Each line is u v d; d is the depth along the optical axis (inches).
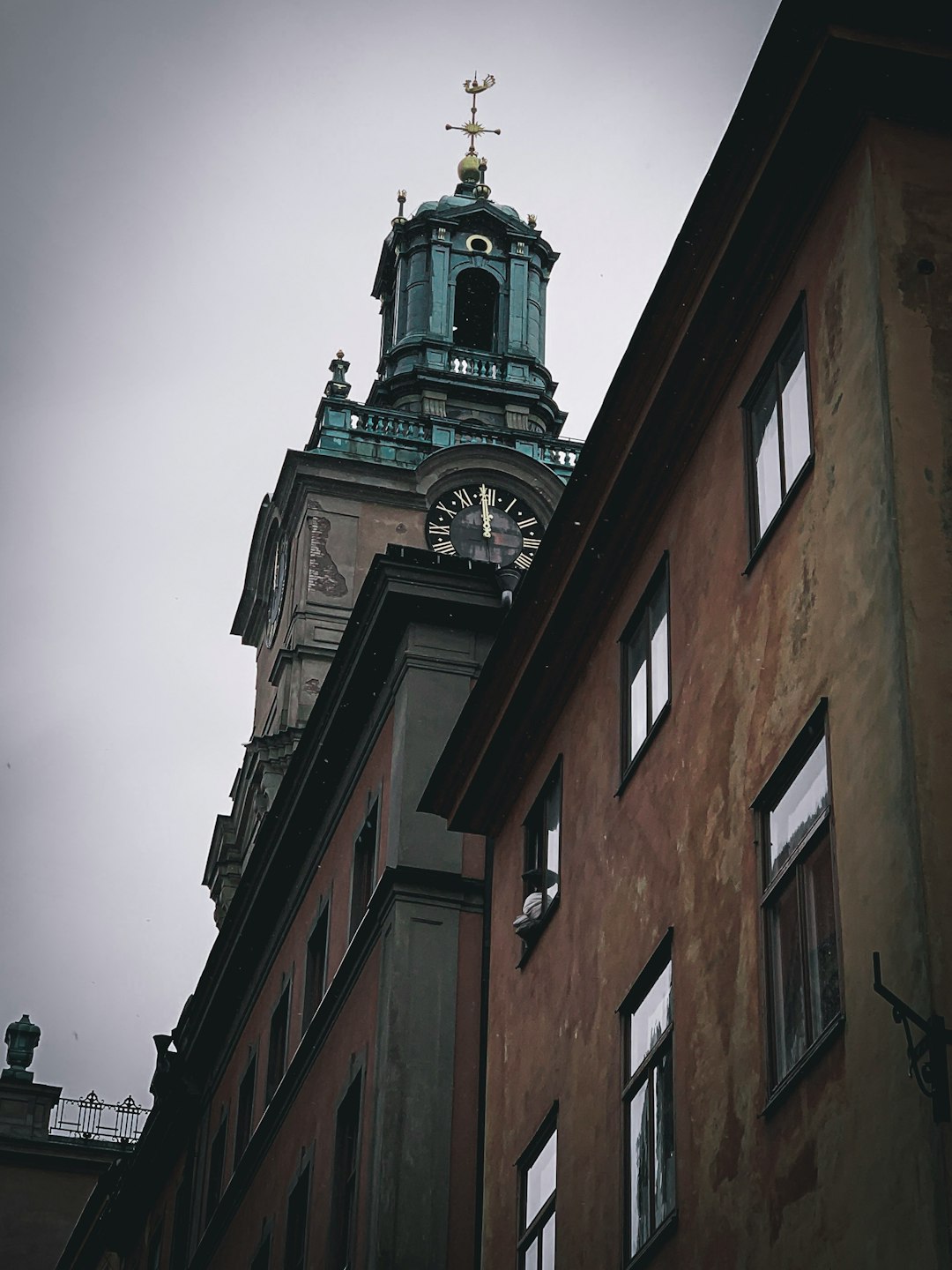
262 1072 1290.6
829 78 619.2
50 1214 2214.6
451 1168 953.5
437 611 1095.0
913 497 548.7
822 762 567.2
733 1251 572.1
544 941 824.9
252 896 1332.4
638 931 703.1
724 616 665.6
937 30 617.3
